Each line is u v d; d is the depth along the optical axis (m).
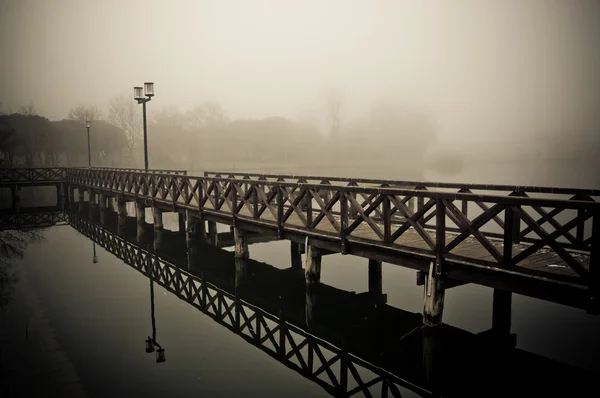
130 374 5.11
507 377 5.00
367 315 7.12
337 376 5.15
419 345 5.97
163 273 10.09
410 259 6.03
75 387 4.78
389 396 4.66
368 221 6.48
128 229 16.17
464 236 5.33
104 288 8.85
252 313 7.42
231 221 9.77
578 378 4.91
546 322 6.60
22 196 31.33
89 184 20.62
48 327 6.65
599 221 4.14
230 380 5.00
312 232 7.54
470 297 7.79
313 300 7.77
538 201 4.55
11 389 4.70
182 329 6.61
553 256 5.73
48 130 42.56
